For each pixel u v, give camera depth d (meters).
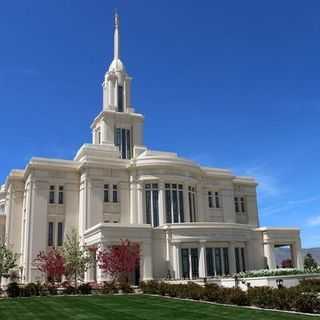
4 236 60.53
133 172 54.03
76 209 53.19
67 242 47.38
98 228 44.38
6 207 61.72
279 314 20.14
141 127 65.44
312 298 21.02
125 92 67.56
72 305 26.50
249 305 24.39
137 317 20.48
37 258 45.47
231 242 48.25
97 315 21.56
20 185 59.06
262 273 41.38
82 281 44.56
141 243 45.06
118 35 71.88
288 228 56.88
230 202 61.84
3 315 22.33
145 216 52.38
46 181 52.28
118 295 34.06
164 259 46.09
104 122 63.50
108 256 39.81
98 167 52.88
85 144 57.72
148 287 36.00
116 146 59.38
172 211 52.47
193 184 56.00
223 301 26.05
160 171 53.31
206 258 46.53
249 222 64.88
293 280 37.22
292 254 57.44
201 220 56.38
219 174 61.91
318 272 41.38
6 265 39.59
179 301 27.88
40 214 50.94
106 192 53.06
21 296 34.62
